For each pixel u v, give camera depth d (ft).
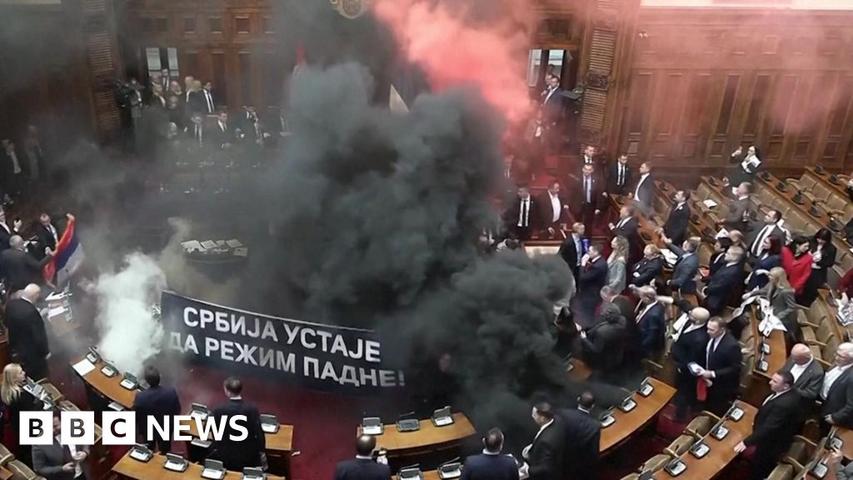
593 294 39.73
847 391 29.32
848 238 46.37
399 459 30.81
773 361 33.99
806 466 27.78
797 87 55.31
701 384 33.01
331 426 35.47
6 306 33.76
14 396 29.19
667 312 38.29
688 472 28.78
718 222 47.26
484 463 25.20
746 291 40.60
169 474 28.07
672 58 53.78
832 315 37.45
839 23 53.01
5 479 27.04
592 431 27.17
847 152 57.52
